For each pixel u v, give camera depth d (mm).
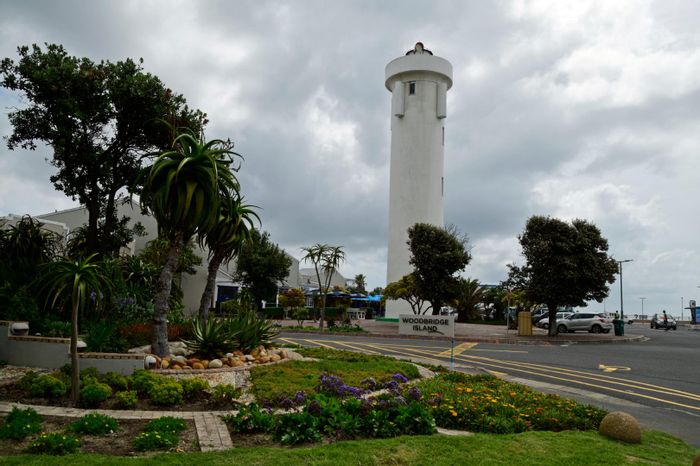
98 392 8727
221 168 14062
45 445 6328
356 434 7422
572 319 41000
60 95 20344
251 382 11508
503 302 56844
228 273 51719
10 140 21156
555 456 6766
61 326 14672
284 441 6965
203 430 7477
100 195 23328
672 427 9852
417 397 9359
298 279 65000
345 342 25766
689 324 73750
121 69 21656
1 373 11578
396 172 51844
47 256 18172
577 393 13102
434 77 52281
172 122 22016
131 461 5828
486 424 8305
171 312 21953
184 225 13773
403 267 50219
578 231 34969
